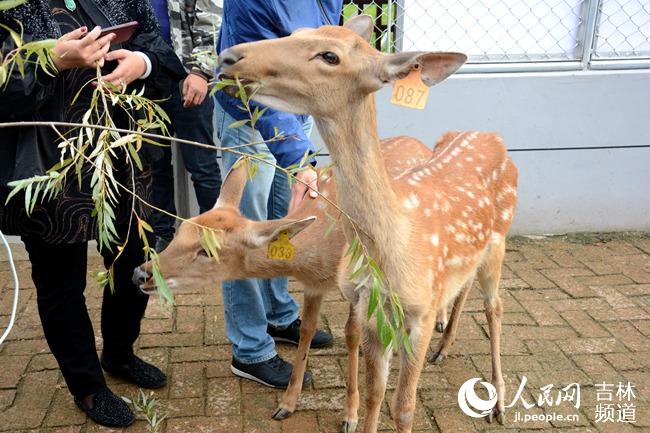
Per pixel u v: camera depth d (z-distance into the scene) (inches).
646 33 204.7
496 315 134.1
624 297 172.7
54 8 101.9
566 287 177.5
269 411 130.1
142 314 131.4
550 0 198.5
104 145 75.4
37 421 124.6
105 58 102.7
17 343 148.7
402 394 109.3
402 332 91.4
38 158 100.5
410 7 195.5
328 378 140.3
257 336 135.0
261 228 112.6
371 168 96.1
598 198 207.9
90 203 108.1
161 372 136.7
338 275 110.7
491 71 198.4
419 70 91.4
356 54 91.8
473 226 121.1
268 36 109.0
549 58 203.2
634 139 203.9
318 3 116.3
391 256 99.6
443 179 123.1
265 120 110.3
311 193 112.5
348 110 93.7
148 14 115.8
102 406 123.2
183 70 121.2
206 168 181.9
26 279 177.0
